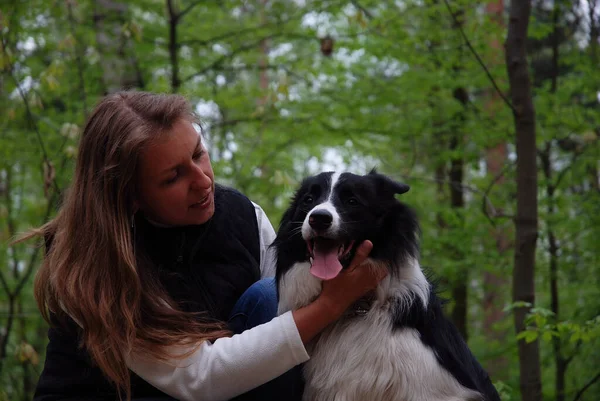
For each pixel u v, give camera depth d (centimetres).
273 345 256
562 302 741
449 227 736
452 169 762
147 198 270
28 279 775
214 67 672
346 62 724
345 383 283
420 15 652
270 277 317
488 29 617
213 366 255
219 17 706
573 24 670
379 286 288
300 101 681
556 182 675
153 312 263
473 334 884
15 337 850
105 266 260
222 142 706
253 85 712
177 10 689
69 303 258
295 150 922
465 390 283
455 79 653
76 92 672
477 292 841
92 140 267
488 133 652
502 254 683
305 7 640
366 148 715
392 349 277
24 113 605
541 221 699
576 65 660
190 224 285
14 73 600
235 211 312
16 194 809
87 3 667
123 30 561
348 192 289
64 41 535
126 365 256
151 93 280
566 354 686
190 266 290
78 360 275
